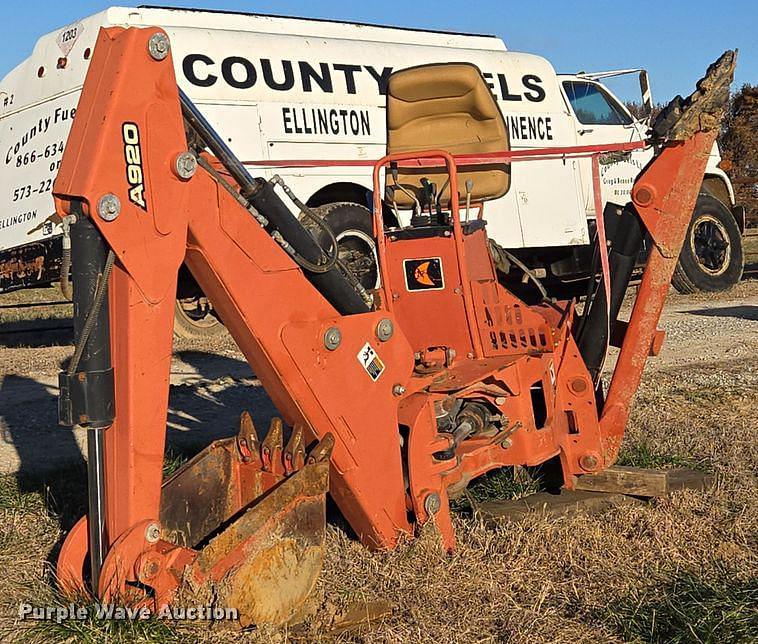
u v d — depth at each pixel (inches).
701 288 611.5
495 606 150.6
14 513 204.2
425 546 162.7
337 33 461.4
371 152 443.5
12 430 297.1
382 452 161.2
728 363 374.3
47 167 411.5
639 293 194.9
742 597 150.3
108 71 129.1
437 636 141.2
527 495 200.1
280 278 148.6
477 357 183.2
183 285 422.0
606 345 200.4
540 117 500.4
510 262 219.9
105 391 132.0
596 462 193.8
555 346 189.8
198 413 312.5
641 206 191.9
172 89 132.7
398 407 167.0
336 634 141.7
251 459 162.1
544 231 496.4
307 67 428.5
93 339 131.0
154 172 131.1
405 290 186.5
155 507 135.9
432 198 200.8
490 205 472.7
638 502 197.8
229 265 142.3
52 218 137.3
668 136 187.2
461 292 181.2
